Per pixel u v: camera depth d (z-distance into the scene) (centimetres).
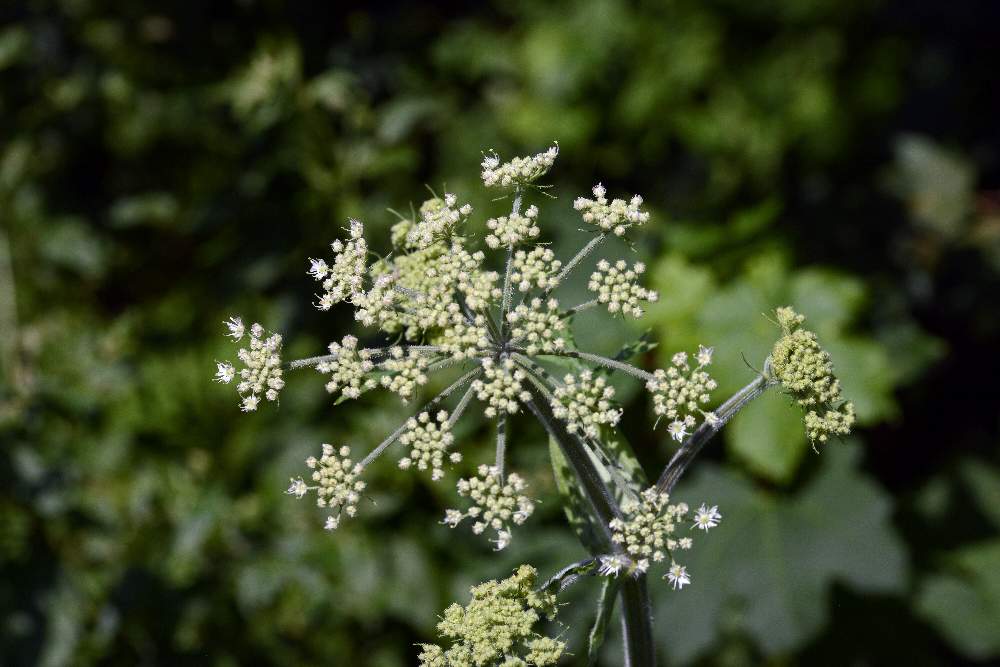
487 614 81
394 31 147
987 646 115
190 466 115
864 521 110
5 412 114
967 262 150
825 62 151
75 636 111
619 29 149
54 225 133
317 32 132
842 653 116
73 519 113
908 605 117
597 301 82
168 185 142
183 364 119
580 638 110
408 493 113
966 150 178
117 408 118
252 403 81
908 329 128
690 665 116
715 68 150
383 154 121
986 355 150
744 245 115
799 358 81
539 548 111
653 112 150
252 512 113
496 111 148
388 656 115
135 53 130
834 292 112
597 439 81
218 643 114
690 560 110
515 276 81
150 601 112
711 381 81
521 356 81
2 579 111
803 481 112
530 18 153
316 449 114
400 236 85
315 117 120
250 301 121
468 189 132
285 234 120
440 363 81
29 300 130
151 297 139
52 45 136
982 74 184
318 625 114
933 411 147
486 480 80
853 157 158
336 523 80
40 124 136
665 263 113
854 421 81
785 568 109
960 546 123
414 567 112
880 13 164
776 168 151
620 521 80
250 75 117
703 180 154
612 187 152
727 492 112
